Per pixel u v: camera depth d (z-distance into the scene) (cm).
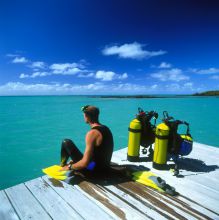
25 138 1489
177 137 391
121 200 297
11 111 3612
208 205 293
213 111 3772
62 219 256
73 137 1559
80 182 342
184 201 301
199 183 359
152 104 5931
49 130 1805
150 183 337
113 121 2380
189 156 498
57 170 363
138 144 443
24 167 934
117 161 455
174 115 3103
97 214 266
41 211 270
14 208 274
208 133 1839
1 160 1018
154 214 268
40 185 331
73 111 3631
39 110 3862
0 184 762
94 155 328
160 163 407
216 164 448
